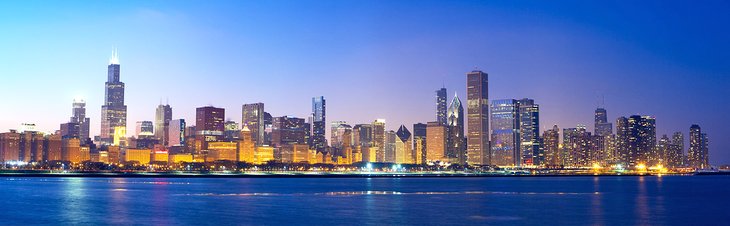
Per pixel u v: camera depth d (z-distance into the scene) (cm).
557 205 15525
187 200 17150
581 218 12294
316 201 16938
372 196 19638
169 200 17112
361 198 18462
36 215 12738
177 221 11706
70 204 15488
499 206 15162
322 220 11938
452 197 19125
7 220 11888
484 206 15162
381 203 16188
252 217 12425
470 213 13250
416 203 16200
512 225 11162
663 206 15375
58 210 13812
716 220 12119
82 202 16162
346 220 11944
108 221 11694
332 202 16562
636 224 11388
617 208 14662
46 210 13812
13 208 14300
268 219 12075
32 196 18662
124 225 11062
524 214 13062
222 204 15662
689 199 18362
